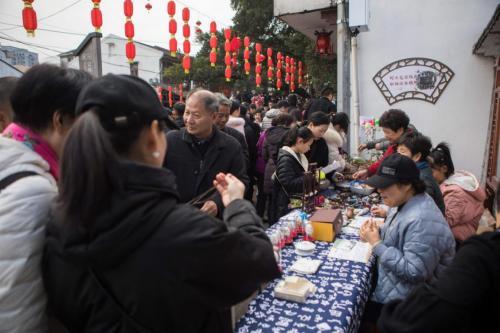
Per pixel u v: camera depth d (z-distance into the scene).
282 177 3.06
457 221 2.63
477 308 0.95
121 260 0.76
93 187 0.71
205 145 2.44
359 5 4.45
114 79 0.82
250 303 1.70
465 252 0.99
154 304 0.77
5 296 0.83
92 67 5.26
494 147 4.56
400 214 1.93
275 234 2.24
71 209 0.73
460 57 4.98
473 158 5.08
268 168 4.11
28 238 0.85
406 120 3.30
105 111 0.78
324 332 1.48
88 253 0.73
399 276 1.82
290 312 1.63
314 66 12.33
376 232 1.99
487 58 4.86
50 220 0.81
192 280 0.78
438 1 4.98
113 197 0.74
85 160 0.72
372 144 4.62
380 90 5.40
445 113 5.14
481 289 0.93
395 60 5.27
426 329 0.98
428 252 1.77
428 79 5.15
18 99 0.98
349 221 2.85
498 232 0.98
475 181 2.68
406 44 5.20
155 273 0.76
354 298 1.73
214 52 7.16
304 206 2.89
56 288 0.85
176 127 0.97
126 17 5.09
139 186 0.77
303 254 2.23
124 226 0.73
